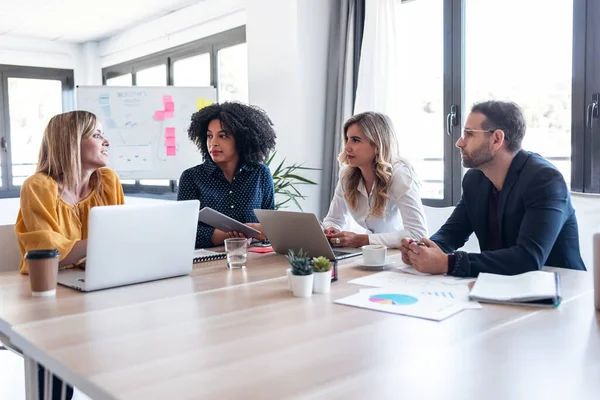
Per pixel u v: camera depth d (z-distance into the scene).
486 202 2.00
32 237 1.62
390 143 2.43
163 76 6.21
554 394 0.80
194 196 2.54
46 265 1.40
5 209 6.28
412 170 2.43
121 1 5.20
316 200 4.15
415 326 1.14
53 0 5.07
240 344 1.03
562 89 3.12
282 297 1.40
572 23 3.03
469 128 1.92
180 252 1.62
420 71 3.80
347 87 3.94
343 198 2.67
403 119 3.78
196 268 1.79
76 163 1.84
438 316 1.19
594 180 2.97
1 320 1.22
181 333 1.11
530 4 3.24
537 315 1.20
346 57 3.96
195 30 5.55
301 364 0.93
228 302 1.35
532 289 1.32
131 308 1.30
